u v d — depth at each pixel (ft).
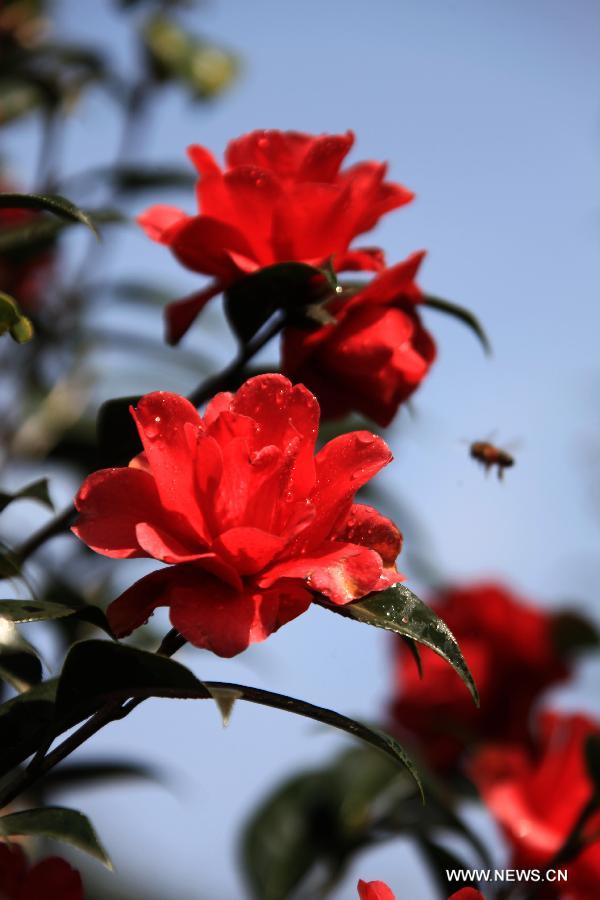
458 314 3.04
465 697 3.66
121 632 2.65
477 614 3.68
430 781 3.47
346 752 3.67
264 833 3.64
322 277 2.98
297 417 2.68
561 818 3.38
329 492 2.67
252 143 3.03
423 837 3.41
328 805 3.65
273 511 2.66
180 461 2.65
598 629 3.68
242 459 2.65
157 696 2.63
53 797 3.31
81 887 2.70
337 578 2.63
